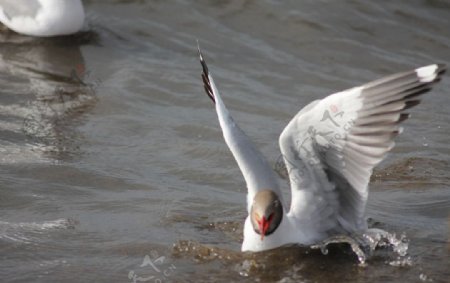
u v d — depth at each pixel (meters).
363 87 9.34
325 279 9.66
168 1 18.75
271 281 9.64
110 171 12.49
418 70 9.34
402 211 11.42
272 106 15.23
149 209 11.36
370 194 11.94
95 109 14.70
